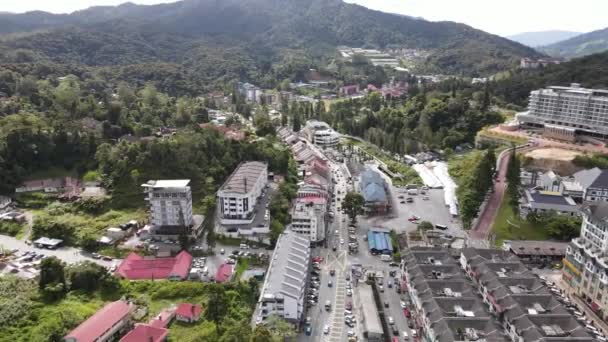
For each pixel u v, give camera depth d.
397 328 149.88
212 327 147.75
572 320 134.00
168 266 185.50
